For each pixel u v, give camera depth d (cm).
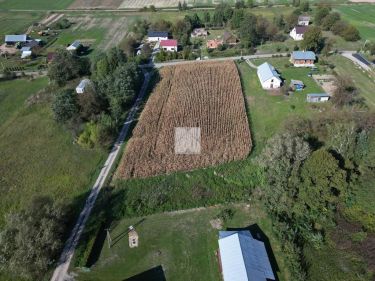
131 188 6800
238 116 8869
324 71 11262
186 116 8931
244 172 7075
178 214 6306
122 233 5962
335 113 8781
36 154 7850
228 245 5331
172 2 19600
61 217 5825
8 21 17112
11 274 5288
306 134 7669
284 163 6288
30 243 5059
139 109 9462
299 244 5588
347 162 6794
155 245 5741
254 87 10419
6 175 7250
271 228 5884
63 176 7206
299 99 9675
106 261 5500
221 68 11556
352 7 18325
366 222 5916
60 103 8488
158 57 12381
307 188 5991
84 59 11431
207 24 15688
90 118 8662
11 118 9206
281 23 15262
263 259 5219
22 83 11144
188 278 5231
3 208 6462
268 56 12581
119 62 10825
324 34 14400
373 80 10706
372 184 6569
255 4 18862
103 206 6450
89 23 16688
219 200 6525
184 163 7300
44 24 16625
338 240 5659
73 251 5616
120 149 7938
